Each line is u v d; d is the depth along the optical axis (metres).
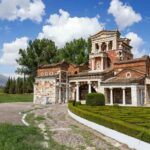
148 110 31.20
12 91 114.38
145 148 13.17
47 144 14.89
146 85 54.50
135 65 59.41
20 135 16.31
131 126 15.18
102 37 76.06
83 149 14.21
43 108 46.72
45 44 102.00
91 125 22.58
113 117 20.97
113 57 72.81
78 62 93.81
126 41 78.25
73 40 98.81
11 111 37.31
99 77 60.47
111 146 15.23
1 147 12.88
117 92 59.88
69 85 68.81
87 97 44.81
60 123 25.31
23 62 99.19
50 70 73.25
